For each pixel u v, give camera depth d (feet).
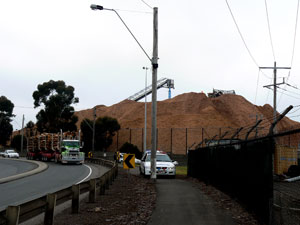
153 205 35.53
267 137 24.75
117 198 42.32
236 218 28.91
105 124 285.43
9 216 17.94
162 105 486.38
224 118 387.14
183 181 65.87
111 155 241.76
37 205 22.09
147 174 76.28
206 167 58.49
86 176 78.59
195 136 333.62
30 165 132.77
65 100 288.30
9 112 339.36
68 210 34.01
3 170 102.63
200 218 28.94
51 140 160.56
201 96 494.59
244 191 34.04
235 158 38.88
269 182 24.48
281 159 33.50
